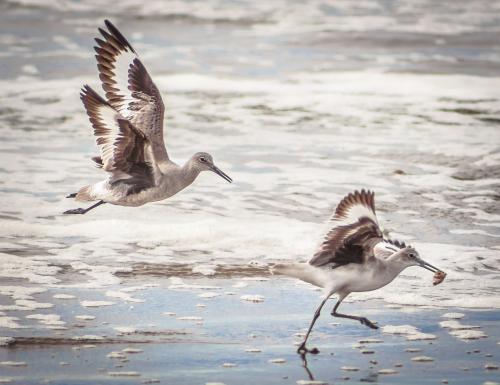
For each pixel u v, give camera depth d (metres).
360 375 10.00
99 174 18.73
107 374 9.81
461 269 13.80
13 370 9.84
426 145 21.34
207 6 41.91
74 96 25.53
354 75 28.78
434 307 12.27
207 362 10.25
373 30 36.75
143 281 13.01
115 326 11.27
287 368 10.16
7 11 39.28
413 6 43.31
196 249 14.55
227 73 28.84
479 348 10.84
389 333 11.32
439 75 29.00
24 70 28.59
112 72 13.16
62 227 15.38
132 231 15.27
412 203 17.23
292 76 28.62
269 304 12.27
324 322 11.69
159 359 10.29
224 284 13.01
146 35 34.88
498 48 33.75
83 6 41.09
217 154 20.36
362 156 20.44
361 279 10.66
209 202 17.14
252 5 42.53
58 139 21.42
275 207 16.91
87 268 13.47
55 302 12.03
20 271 13.20
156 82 27.34
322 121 23.47
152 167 12.53
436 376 9.98
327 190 17.97
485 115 24.22
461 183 18.62
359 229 10.30
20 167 19.02
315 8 42.12
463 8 43.00
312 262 10.67
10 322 11.25
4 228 15.11
